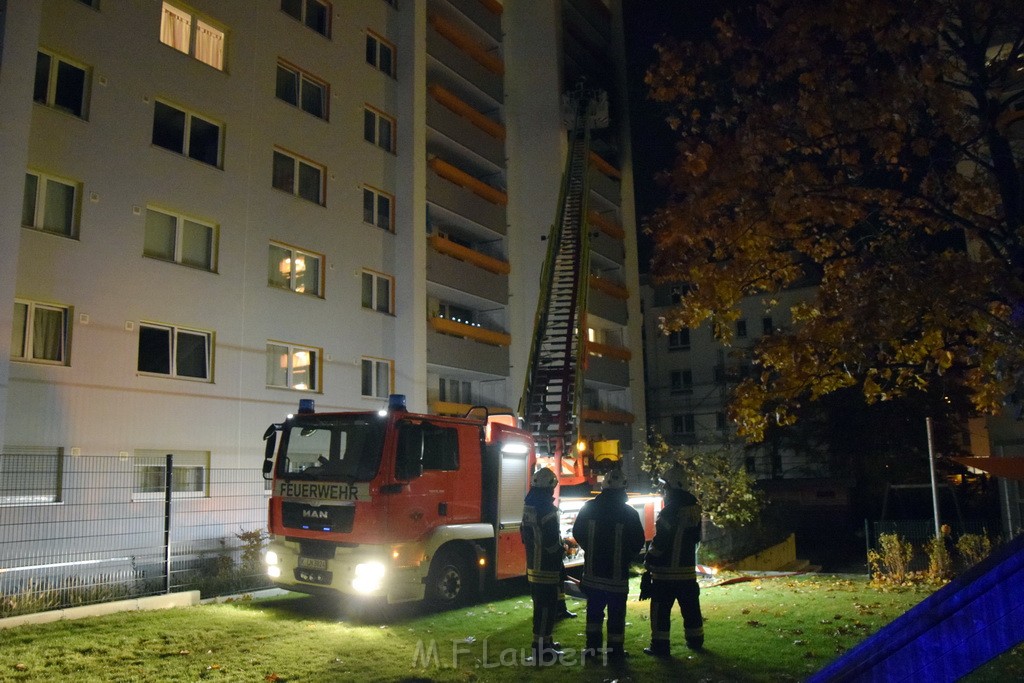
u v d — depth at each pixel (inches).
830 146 312.2
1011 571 66.0
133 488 574.6
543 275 1031.0
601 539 277.4
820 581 530.6
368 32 892.6
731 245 317.4
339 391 781.9
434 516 381.7
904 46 279.6
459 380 1116.5
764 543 855.7
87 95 588.7
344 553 360.8
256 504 652.7
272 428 402.3
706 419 1657.2
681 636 312.2
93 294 570.6
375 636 319.3
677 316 327.0
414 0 944.3
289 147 760.3
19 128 520.4
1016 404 339.0
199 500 609.6
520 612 377.7
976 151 328.5
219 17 702.5
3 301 500.4
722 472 719.1
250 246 703.1
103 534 536.4
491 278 1113.4
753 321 1630.2
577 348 877.8
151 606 389.4
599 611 275.6
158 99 642.2
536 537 287.4
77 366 553.3
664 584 280.2
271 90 749.3
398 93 925.2
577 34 1460.4
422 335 884.6
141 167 617.0
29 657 282.4
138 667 272.1
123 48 614.9
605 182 1459.2
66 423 540.4
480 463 415.2
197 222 665.0
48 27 567.5
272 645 303.0
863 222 334.3
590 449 628.4
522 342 1173.1
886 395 337.7
